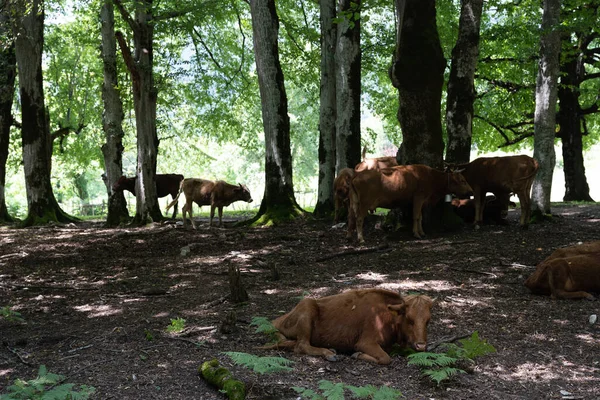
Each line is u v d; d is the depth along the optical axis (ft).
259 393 16.31
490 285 30.30
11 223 78.59
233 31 109.70
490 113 98.07
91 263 42.75
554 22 51.88
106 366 18.98
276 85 60.08
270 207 59.77
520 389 17.07
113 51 78.33
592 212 66.23
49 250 49.39
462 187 44.98
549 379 17.88
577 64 94.27
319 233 49.93
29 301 30.89
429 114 46.37
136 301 29.81
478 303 26.86
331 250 42.50
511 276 32.12
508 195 51.13
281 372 17.97
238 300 28.12
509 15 79.30
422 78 45.57
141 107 65.36
